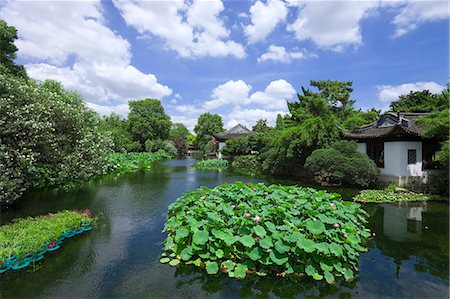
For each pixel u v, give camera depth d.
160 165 28.52
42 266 5.16
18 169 7.79
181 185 14.93
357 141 15.66
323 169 13.34
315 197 6.67
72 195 11.67
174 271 4.95
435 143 12.98
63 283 4.57
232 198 6.72
